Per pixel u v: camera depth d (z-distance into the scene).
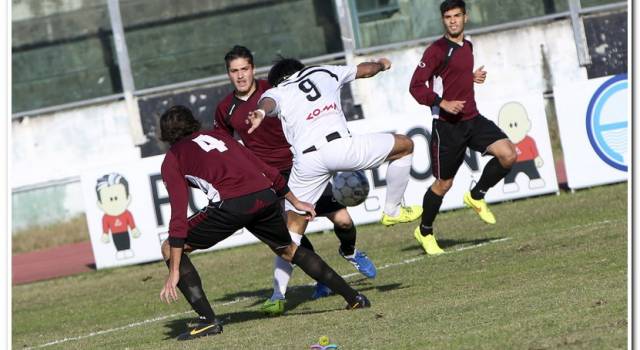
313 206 24.09
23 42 66.44
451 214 44.00
